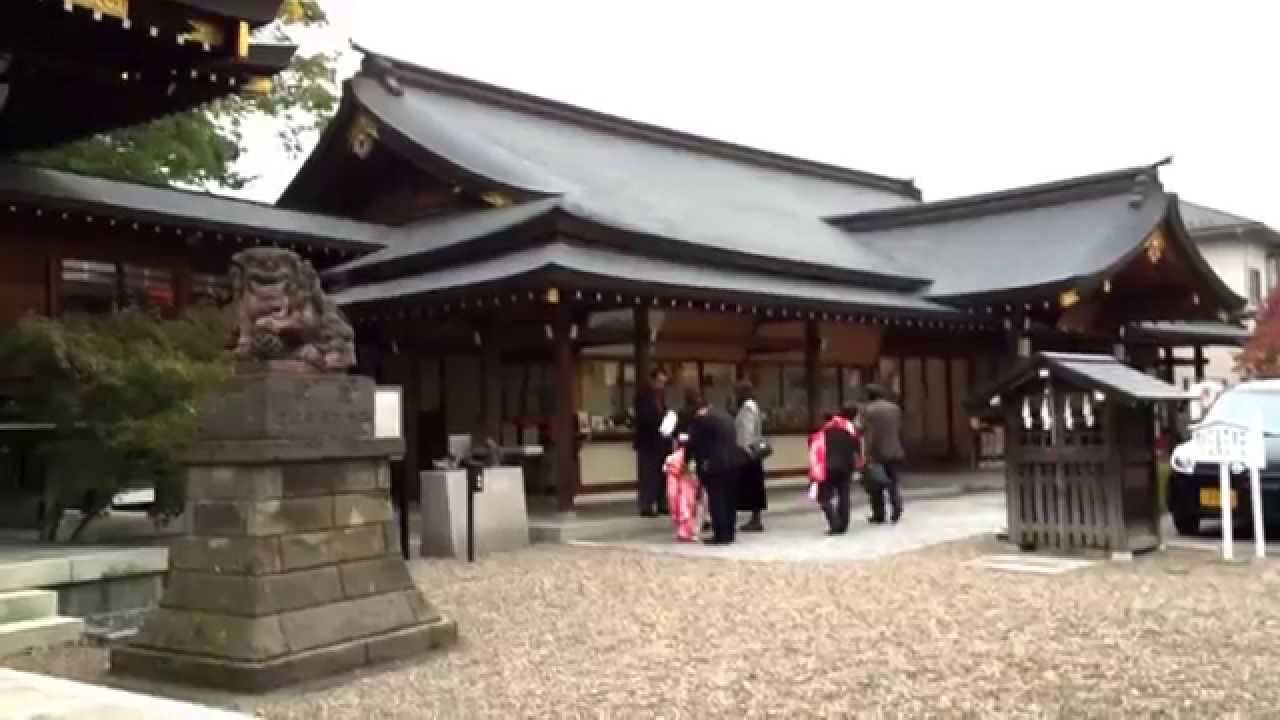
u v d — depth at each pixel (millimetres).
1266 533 14227
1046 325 22750
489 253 17500
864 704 6168
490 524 13711
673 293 15984
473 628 8703
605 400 18688
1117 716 5820
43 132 13828
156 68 10734
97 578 9469
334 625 7219
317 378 7430
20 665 7633
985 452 27109
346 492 7562
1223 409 14836
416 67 22891
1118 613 8742
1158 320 24359
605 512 16578
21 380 10688
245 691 6676
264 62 10977
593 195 19391
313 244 17312
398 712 6207
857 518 16812
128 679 7117
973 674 6785
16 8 9164
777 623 8617
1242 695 6172
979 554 12547
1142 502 12484
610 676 6961
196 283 16641
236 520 7055
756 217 23672
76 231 15289
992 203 26203
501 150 20812
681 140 27984
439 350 19641
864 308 19453
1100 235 22688
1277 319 31203
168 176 22578
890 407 16109
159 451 10266
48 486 11000
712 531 14859
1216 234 39625
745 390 15875
